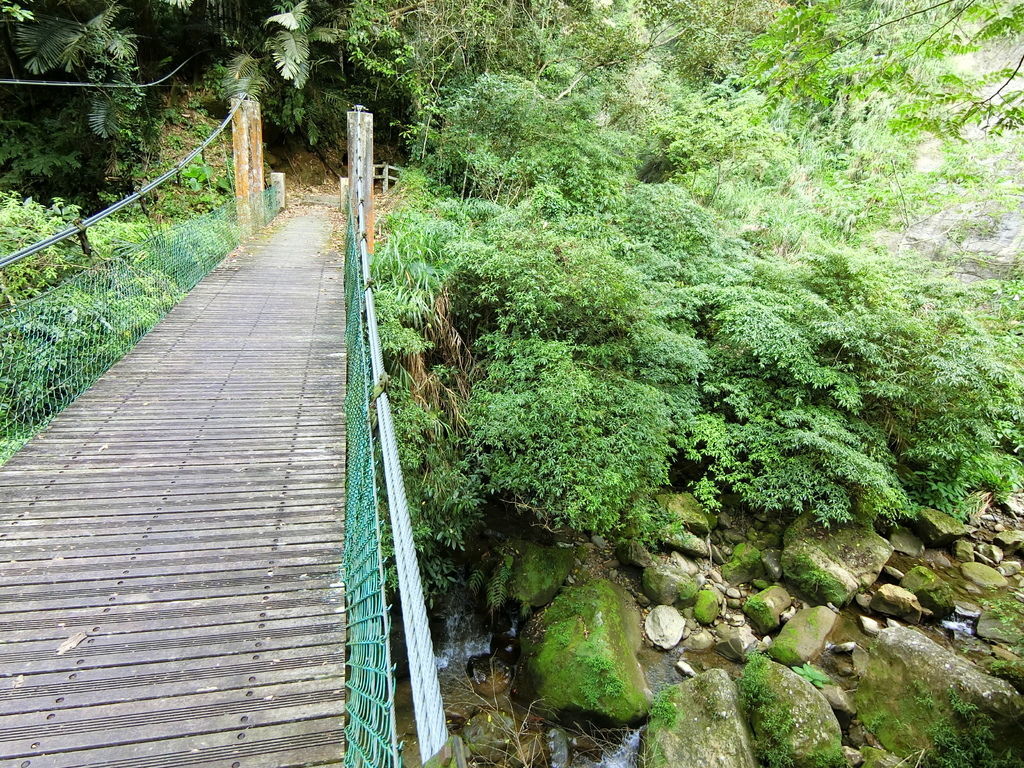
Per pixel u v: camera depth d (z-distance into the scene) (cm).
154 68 945
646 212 752
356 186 585
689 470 596
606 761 355
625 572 502
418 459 407
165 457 291
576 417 416
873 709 383
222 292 530
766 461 541
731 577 510
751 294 619
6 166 716
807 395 567
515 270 484
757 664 394
